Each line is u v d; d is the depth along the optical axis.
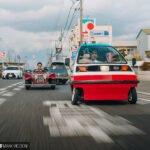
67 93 15.14
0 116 7.64
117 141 5.11
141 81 26.27
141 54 85.94
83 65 9.63
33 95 13.87
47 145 4.90
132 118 7.27
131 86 9.56
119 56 9.98
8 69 41.47
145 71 27.38
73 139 5.26
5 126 6.37
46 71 18.64
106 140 5.17
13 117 7.49
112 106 9.52
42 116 7.61
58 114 7.91
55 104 10.15
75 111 8.45
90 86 9.35
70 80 10.58
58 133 5.70
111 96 9.55
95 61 9.75
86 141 5.12
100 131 5.84
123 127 6.21
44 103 10.47
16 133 5.73
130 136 5.45
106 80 9.35
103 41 83.31
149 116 7.56
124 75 9.51
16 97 12.80
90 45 10.40
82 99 11.20
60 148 4.73
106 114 7.89
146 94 14.37
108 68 9.52
